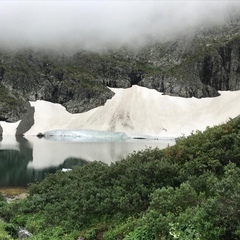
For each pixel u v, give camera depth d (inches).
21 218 1275.8
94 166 1550.2
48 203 1333.7
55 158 3882.9
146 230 783.1
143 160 1267.2
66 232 1043.9
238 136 1122.7
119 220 988.6
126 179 1132.5
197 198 859.4
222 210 633.0
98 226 1008.9
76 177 1482.5
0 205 1568.7
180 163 1171.9
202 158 1106.1
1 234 1025.5
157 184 1061.1
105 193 1127.0
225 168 898.1
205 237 627.2
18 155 4220.0
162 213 823.1
